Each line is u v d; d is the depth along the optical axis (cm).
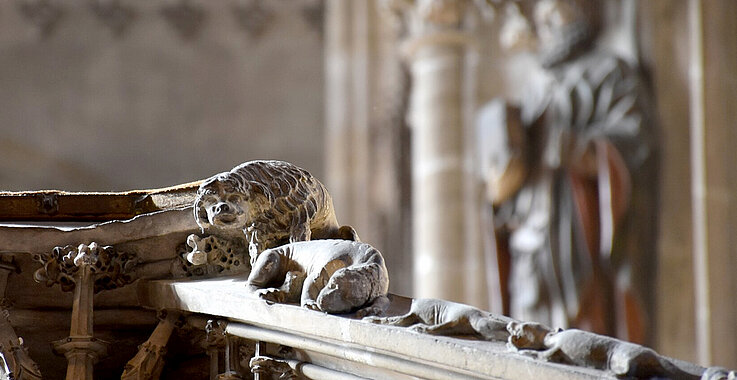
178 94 1942
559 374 326
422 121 1252
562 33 1159
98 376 471
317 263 405
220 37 1964
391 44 1396
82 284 454
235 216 436
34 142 1905
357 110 1420
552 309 1109
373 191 1409
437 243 1224
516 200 1142
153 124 1930
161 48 1955
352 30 1432
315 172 1939
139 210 489
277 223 442
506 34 1208
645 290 1102
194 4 1967
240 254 458
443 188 1228
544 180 1130
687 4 1158
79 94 1930
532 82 1184
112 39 1952
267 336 409
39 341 473
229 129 1939
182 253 460
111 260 459
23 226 460
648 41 1152
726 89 1150
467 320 361
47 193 492
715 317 1110
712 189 1125
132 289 468
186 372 463
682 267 1118
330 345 387
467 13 1241
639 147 1117
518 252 1132
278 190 441
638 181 1112
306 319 389
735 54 1166
